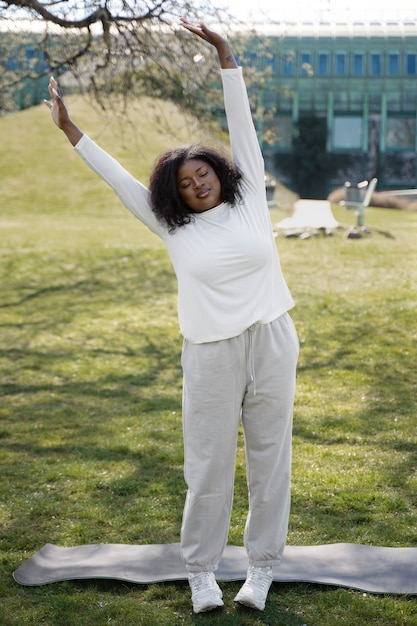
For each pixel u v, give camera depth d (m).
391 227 16.47
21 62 10.28
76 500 4.56
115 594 3.39
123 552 3.75
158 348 8.69
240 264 3.01
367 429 5.70
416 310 9.45
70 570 3.58
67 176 21.84
